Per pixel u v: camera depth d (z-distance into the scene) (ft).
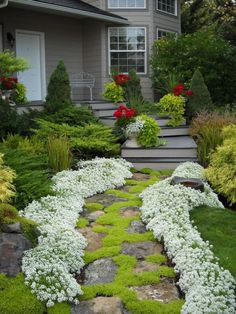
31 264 12.05
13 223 12.48
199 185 18.60
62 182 19.84
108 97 37.17
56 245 13.29
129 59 43.91
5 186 15.07
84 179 20.68
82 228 15.99
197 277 11.48
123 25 43.39
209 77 40.45
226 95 43.01
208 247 13.42
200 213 16.71
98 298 11.33
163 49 41.91
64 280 11.54
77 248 13.69
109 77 42.88
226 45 43.14
